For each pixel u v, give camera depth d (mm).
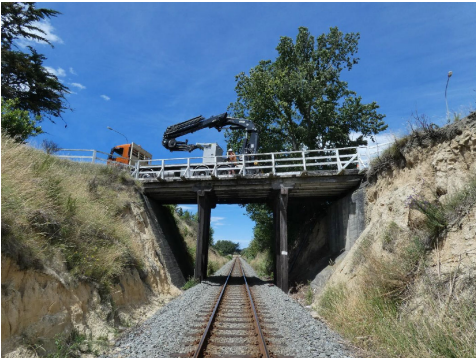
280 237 16172
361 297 7840
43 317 5211
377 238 10484
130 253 9914
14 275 4934
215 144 20203
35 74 17828
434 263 6715
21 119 11008
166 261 15453
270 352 5680
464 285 5652
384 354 5469
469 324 4844
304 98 25625
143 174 19281
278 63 28531
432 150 10039
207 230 18547
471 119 8672
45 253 6012
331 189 17188
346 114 25859
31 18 17266
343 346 6285
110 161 17625
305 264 20812
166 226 19688
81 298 6445
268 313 9320
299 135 27375
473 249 6012
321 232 21094
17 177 6531
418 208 7875
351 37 27000
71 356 5176
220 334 6863
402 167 11773
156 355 5469
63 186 8422
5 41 17203
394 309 6707
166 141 20703
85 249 7500
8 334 4484
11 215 5410
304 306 12031
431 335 5070
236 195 19562
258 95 27250
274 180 16500
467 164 8555
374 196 13836
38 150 10172
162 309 9492
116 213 12188
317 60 27703
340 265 12906
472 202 6695
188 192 18266
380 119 25812
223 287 14844
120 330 7023
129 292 8984
